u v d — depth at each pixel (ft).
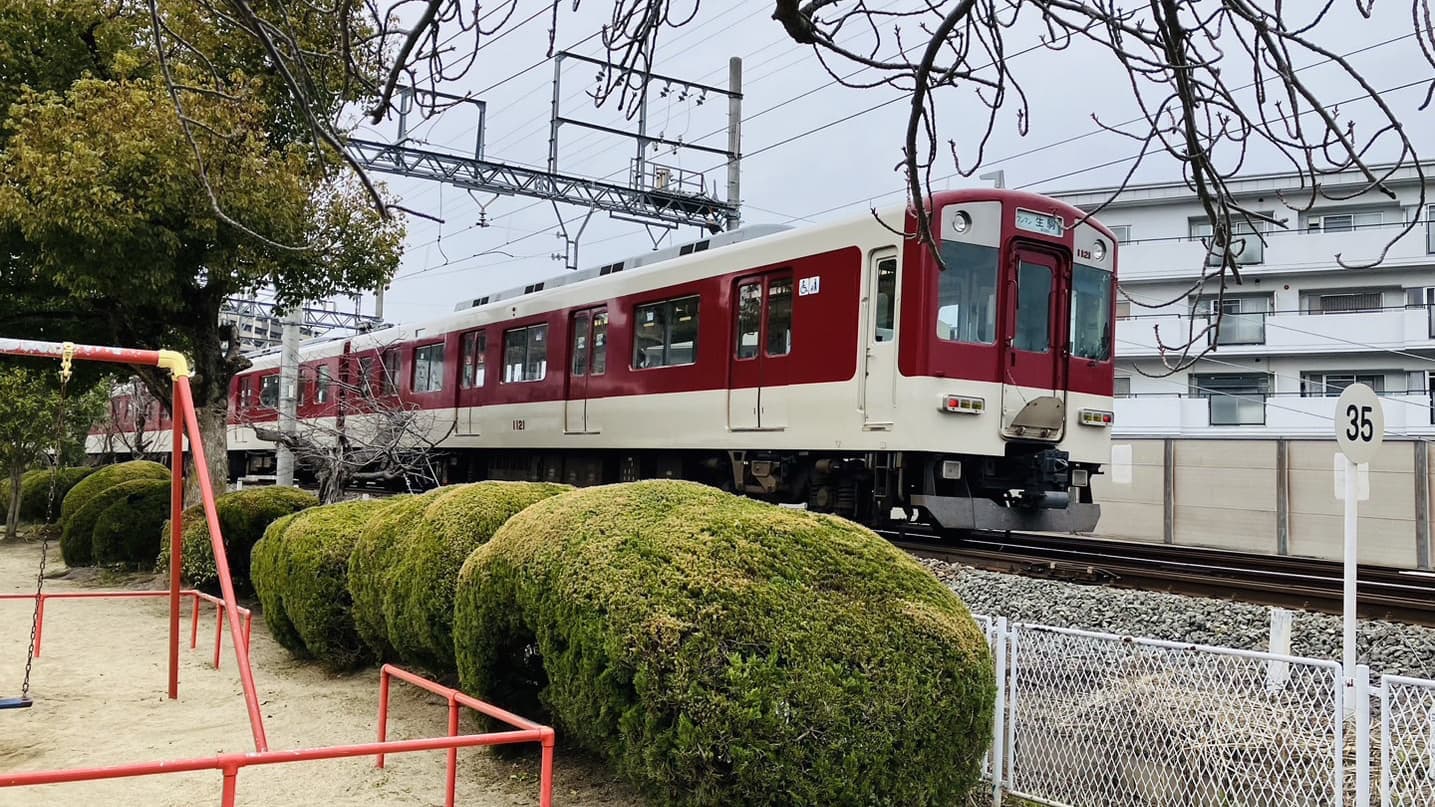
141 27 32.96
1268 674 16.44
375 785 14.57
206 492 16.55
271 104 33.47
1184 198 83.71
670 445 37.06
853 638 11.68
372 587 19.63
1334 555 43.83
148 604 31.53
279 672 22.39
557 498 14.89
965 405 28.76
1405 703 15.37
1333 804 12.76
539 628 13.29
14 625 27.91
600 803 13.82
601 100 11.27
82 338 36.24
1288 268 79.20
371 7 9.85
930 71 9.85
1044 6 9.69
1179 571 30.04
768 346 33.24
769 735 10.96
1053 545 38.04
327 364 64.28
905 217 28.91
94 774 8.58
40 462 69.31
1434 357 76.33
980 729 12.14
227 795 9.05
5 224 30.09
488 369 49.14
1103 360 32.07
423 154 53.01
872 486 32.73
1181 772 14.34
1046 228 30.86
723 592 11.80
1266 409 78.59
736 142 62.03
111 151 29.12
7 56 32.68
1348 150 9.09
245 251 32.14
